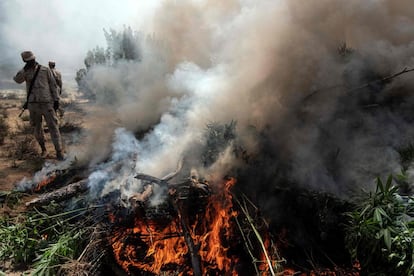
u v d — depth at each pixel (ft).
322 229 9.52
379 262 8.20
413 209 8.48
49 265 9.26
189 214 10.05
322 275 9.19
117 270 9.50
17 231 10.63
